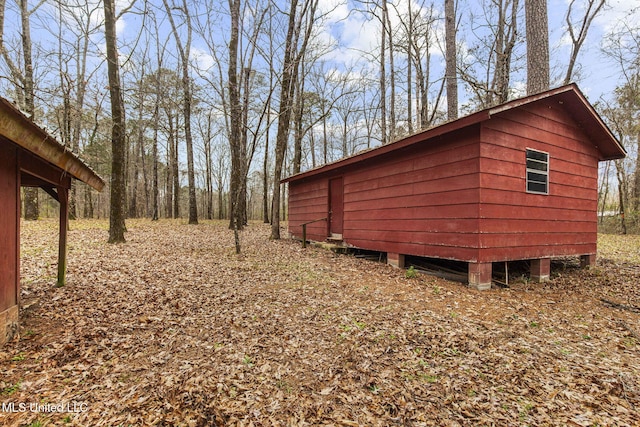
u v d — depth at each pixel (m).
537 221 6.80
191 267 7.01
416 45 16.98
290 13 11.27
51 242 8.93
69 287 5.23
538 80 8.39
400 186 7.75
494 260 6.04
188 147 18.03
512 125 6.35
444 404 2.66
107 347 3.49
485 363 3.27
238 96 12.04
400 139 7.11
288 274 6.77
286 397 2.74
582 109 7.22
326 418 2.49
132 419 2.40
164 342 3.65
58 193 5.17
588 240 8.05
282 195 36.62
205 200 43.06
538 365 3.24
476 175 5.89
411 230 7.39
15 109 2.54
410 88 17.91
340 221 10.52
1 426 2.27
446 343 3.67
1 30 10.22
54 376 2.92
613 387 2.88
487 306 4.96
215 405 2.59
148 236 11.62
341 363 3.27
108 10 8.74
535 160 6.79
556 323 4.39
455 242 6.30
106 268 6.48
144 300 4.88
